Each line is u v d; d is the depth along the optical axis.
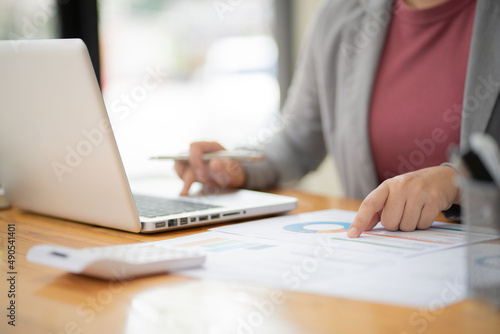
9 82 0.87
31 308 0.52
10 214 1.04
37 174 0.93
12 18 1.94
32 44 0.81
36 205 0.99
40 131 0.86
